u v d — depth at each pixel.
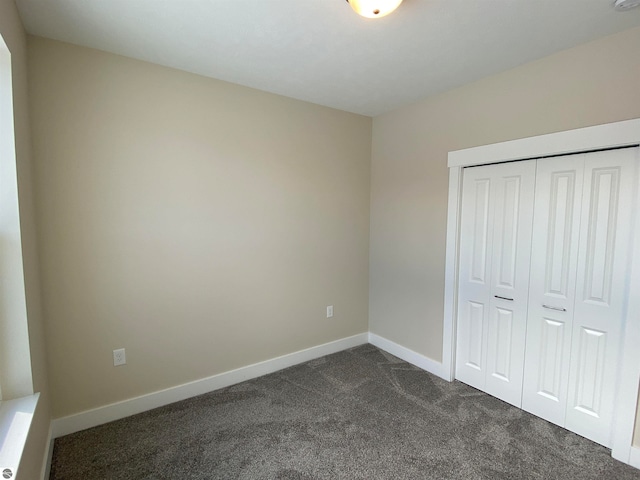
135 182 2.22
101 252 2.13
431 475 1.76
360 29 1.81
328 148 3.18
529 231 2.30
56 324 2.02
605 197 1.95
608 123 1.87
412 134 3.04
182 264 2.44
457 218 2.69
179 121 2.36
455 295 2.75
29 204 1.72
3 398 1.51
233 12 1.66
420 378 2.85
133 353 2.29
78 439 2.03
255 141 2.72
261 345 2.89
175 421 2.22
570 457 1.90
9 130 1.44
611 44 1.85
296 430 2.13
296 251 3.04
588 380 2.05
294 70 2.34
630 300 1.84
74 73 1.99
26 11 1.63
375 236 3.52
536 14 1.66
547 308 2.22
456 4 1.58
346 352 3.41
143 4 1.59
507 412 2.35
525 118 2.23
